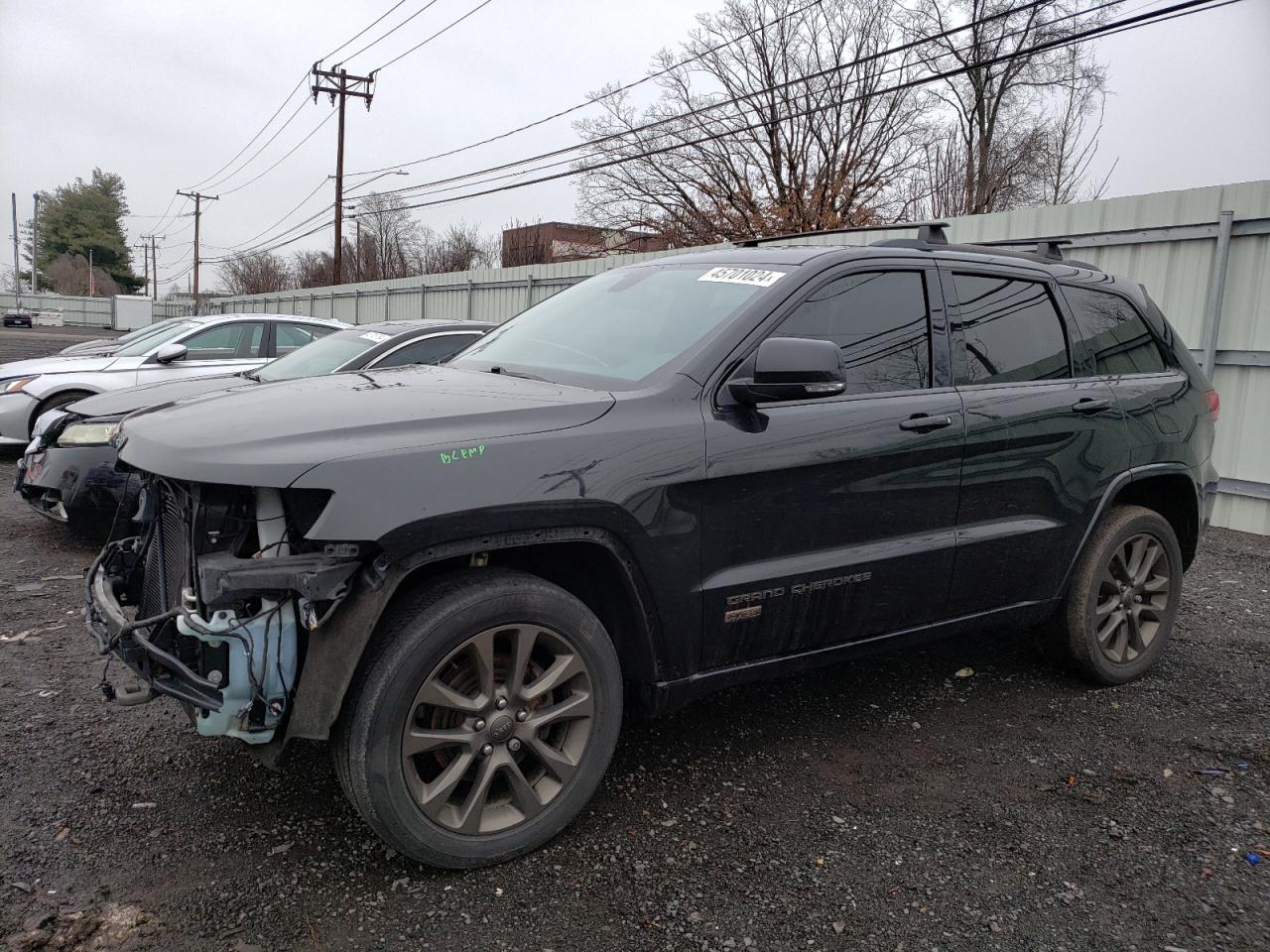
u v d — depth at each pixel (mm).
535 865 2789
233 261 76125
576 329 3688
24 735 3537
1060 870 2832
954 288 3734
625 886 2699
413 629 2545
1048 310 4062
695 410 2982
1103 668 4219
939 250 3787
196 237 66875
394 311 25938
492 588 2660
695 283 3598
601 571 2936
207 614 2463
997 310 3863
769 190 32062
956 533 3605
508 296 20281
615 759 3488
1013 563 3811
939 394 3545
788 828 3029
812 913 2594
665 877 2744
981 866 2846
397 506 2451
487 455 2604
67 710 3777
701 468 2920
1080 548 4070
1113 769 3500
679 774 3383
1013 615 3936
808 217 29719
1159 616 4422
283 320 10398
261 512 2510
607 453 2775
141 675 2598
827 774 3404
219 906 2539
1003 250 4168
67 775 3234
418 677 2549
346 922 2492
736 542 3049
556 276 18703
